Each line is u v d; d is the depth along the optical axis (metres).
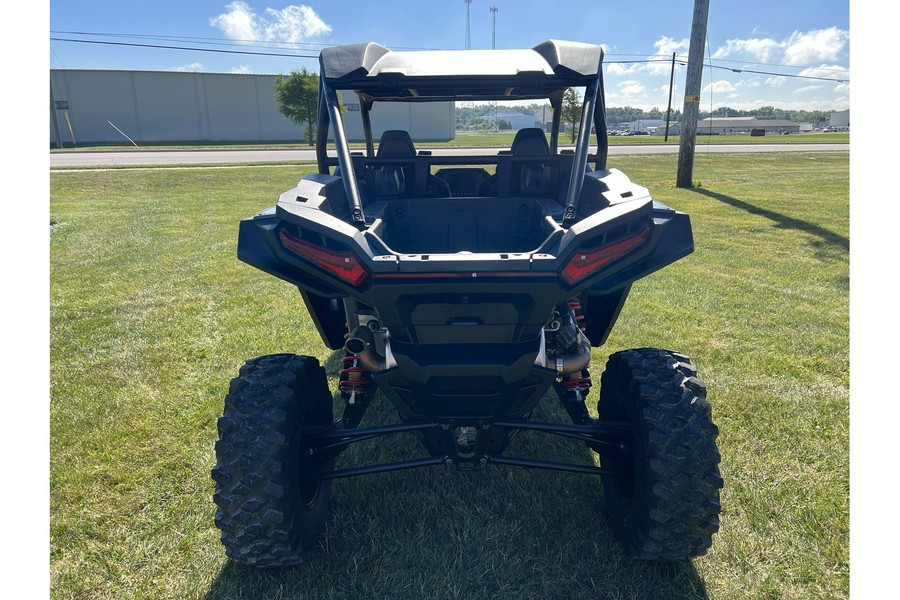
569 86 2.99
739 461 3.47
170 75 60.72
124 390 4.42
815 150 36.22
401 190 3.47
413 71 2.92
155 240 9.90
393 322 2.36
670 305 6.37
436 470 3.39
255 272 7.81
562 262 2.16
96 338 5.47
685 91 17.05
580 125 2.85
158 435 3.80
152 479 3.36
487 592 2.54
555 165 3.45
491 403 2.59
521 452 3.62
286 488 2.35
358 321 2.99
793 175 20.69
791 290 6.93
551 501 3.12
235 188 17.86
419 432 2.90
